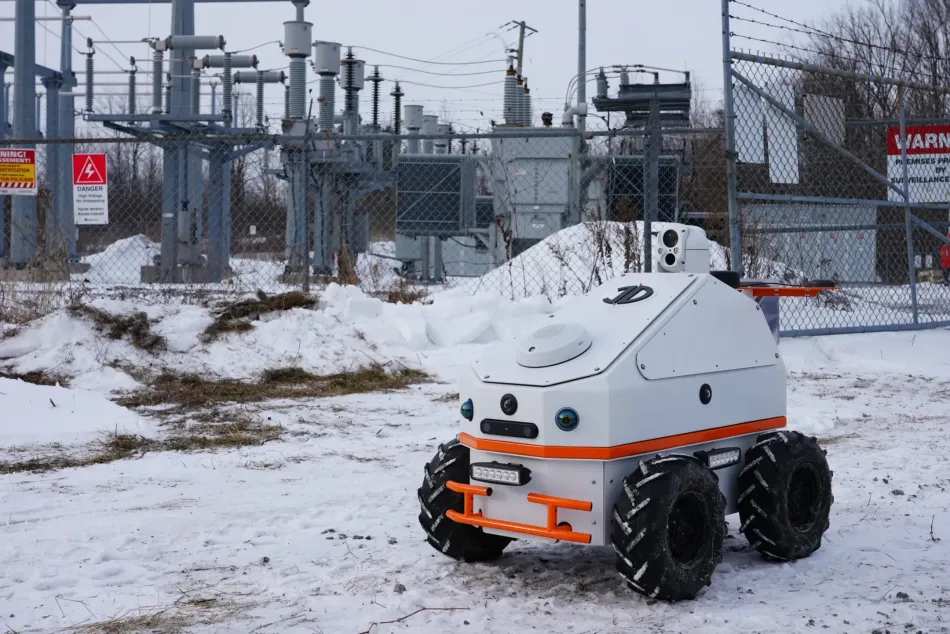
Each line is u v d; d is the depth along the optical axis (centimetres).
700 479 458
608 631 426
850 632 423
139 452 806
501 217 2005
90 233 3225
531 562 533
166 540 572
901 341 1398
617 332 483
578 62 2533
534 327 512
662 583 446
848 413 986
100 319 1174
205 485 704
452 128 3188
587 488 457
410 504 650
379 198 3569
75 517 620
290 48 2186
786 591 482
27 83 2655
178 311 1232
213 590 486
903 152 1480
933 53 3778
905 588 484
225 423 923
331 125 2172
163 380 1109
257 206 2484
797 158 1352
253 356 1177
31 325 1180
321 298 1304
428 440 862
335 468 757
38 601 471
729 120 1272
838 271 2020
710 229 1723
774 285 571
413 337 1264
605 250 1612
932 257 2495
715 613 448
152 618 446
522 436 467
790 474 515
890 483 709
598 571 516
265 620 443
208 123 2412
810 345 1362
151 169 3116
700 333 502
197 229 2309
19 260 2422
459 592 480
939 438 871
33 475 730
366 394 1088
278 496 673
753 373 530
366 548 556
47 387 928
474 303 1365
